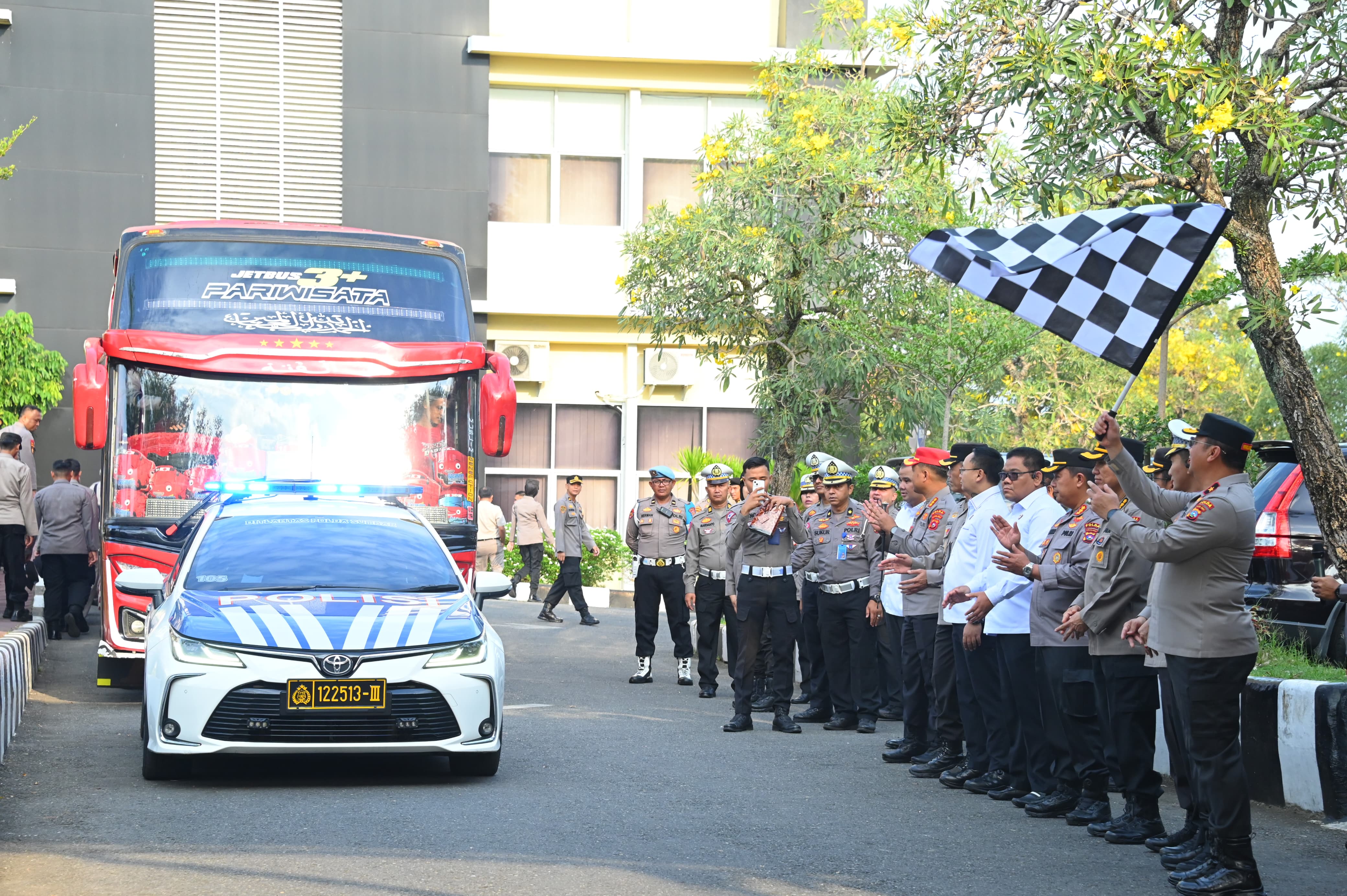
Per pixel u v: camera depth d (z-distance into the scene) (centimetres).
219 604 862
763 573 1129
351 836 690
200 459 1172
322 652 819
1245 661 621
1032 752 821
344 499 1048
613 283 2398
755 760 977
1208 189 861
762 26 2422
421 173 2314
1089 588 741
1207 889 610
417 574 944
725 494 1353
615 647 1761
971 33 859
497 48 2322
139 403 1172
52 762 899
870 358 1659
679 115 2423
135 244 1223
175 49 2238
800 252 1691
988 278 718
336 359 1197
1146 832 727
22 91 2183
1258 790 840
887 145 929
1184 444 689
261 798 791
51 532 1644
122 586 945
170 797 790
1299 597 985
